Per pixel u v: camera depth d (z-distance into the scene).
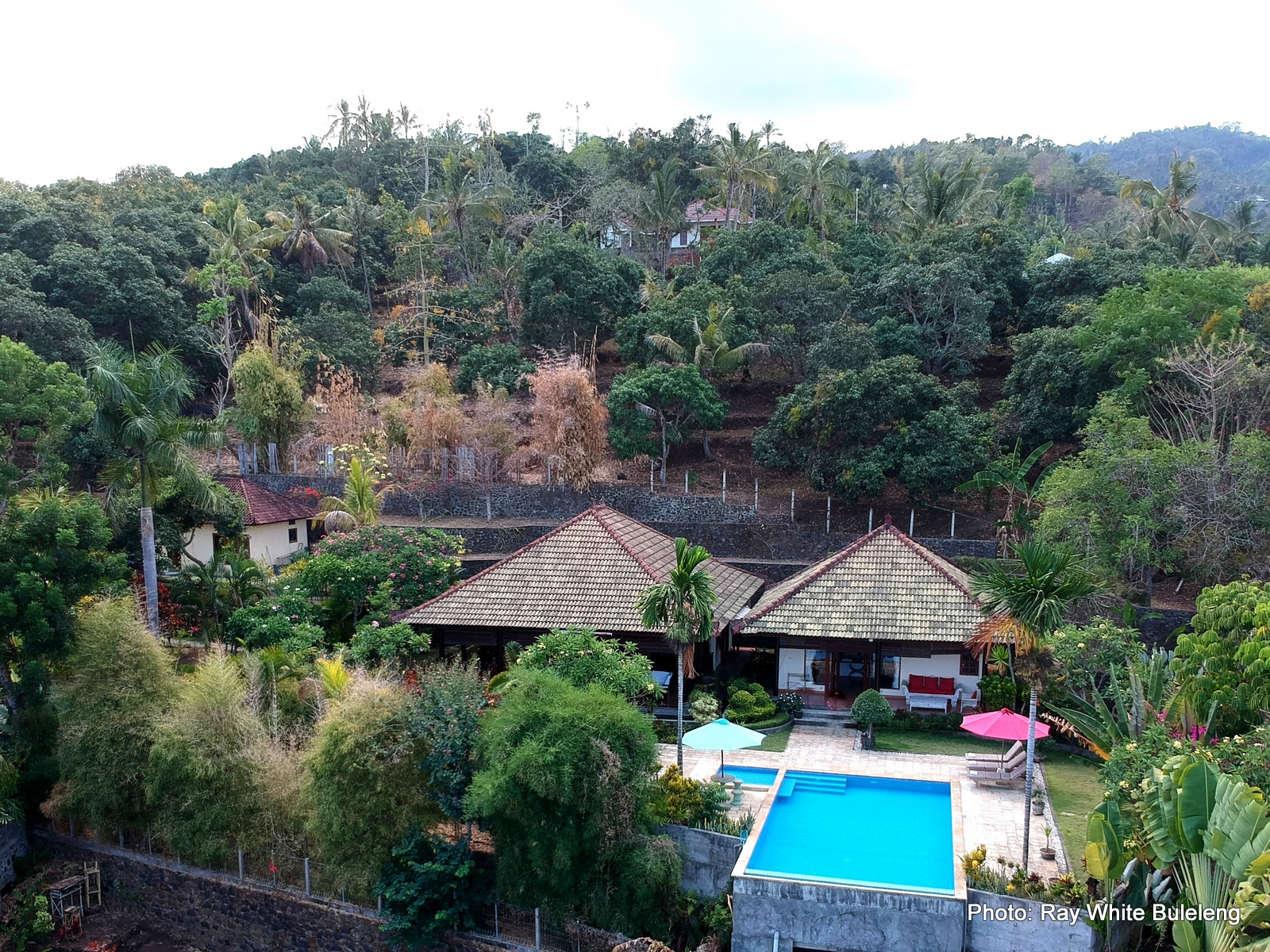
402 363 57.53
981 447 35.91
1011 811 20.73
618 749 17.95
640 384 41.78
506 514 41.12
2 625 23.14
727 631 31.05
